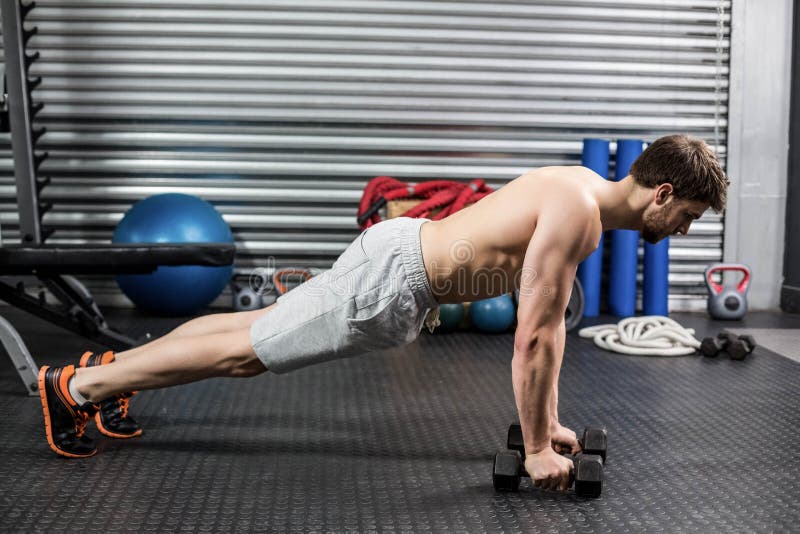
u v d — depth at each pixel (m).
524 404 2.10
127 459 2.49
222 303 5.36
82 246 3.18
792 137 5.28
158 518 2.05
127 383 2.33
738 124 5.32
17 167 4.45
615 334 4.24
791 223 5.31
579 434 2.78
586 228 1.97
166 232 4.59
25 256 3.08
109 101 5.15
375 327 2.16
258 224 5.29
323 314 2.15
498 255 2.09
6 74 4.39
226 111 5.19
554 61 5.24
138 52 5.12
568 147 5.33
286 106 5.21
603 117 5.32
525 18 5.19
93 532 1.96
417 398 3.23
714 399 3.24
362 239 2.19
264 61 5.15
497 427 2.85
